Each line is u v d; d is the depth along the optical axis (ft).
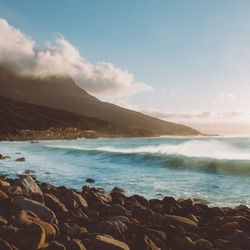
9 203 23.76
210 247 19.12
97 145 214.48
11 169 72.90
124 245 17.75
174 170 64.75
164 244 19.66
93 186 48.32
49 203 26.04
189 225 22.95
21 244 17.08
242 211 27.89
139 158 85.25
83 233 19.97
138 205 29.73
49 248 17.12
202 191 42.27
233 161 62.03
